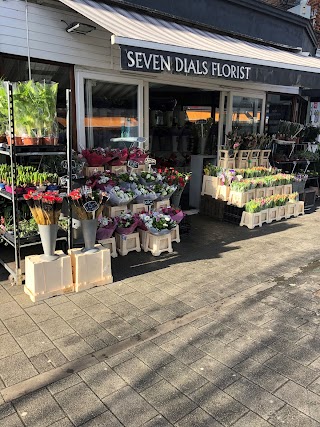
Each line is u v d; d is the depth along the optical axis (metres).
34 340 3.13
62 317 3.50
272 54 6.92
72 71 5.41
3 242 4.61
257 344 3.13
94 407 2.42
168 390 2.58
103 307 3.70
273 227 6.75
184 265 4.85
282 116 9.56
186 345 3.11
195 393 2.56
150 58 4.26
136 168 5.84
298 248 5.62
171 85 7.16
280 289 4.20
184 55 4.57
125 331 3.30
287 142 8.37
